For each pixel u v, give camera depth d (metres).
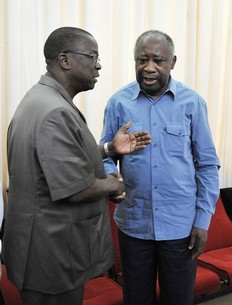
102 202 1.28
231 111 3.14
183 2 2.70
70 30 1.21
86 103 2.39
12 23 2.09
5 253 1.24
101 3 2.38
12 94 2.13
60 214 1.14
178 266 1.49
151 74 1.37
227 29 3.02
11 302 1.70
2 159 2.19
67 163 1.09
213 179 1.47
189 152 1.48
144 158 1.45
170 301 1.53
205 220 1.46
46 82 1.21
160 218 1.46
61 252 1.15
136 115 1.48
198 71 2.88
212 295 2.51
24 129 1.15
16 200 1.20
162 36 1.37
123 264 1.58
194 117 1.45
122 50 2.48
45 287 1.16
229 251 2.57
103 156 1.43
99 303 1.78
